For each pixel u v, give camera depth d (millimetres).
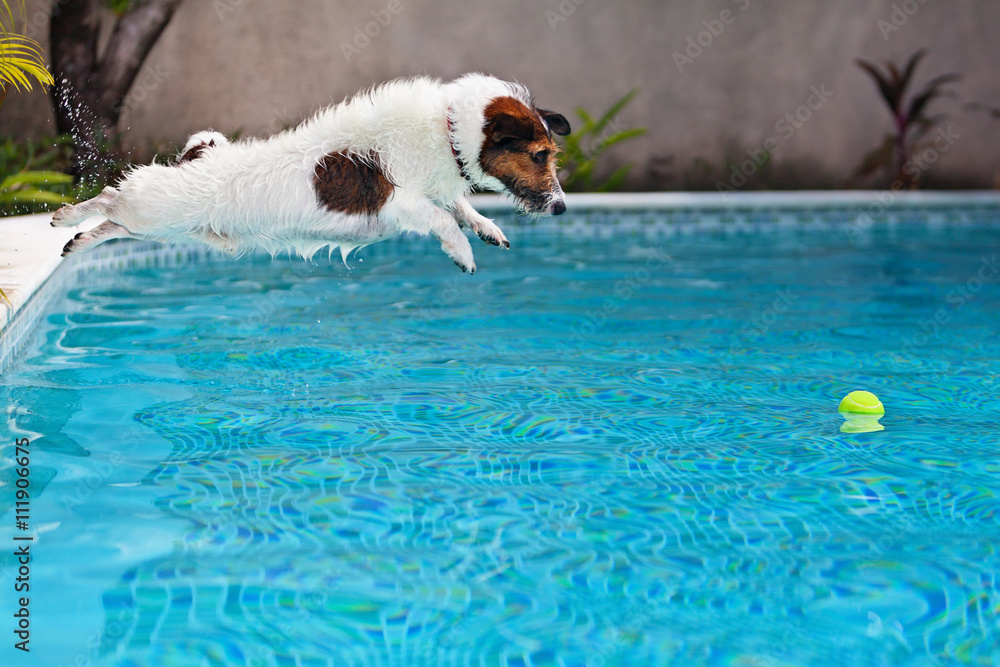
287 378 3418
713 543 2006
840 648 1578
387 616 1673
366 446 2654
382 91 3244
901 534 2061
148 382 3309
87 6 8406
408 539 2008
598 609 1711
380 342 4062
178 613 1667
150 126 9383
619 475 2441
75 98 8547
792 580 1829
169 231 3205
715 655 1557
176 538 1991
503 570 1864
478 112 3176
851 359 3857
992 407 3148
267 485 2322
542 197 3309
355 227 3160
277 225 3146
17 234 5359
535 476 2426
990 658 1546
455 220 3449
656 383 3443
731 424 2928
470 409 3059
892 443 2732
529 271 6234
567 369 3646
